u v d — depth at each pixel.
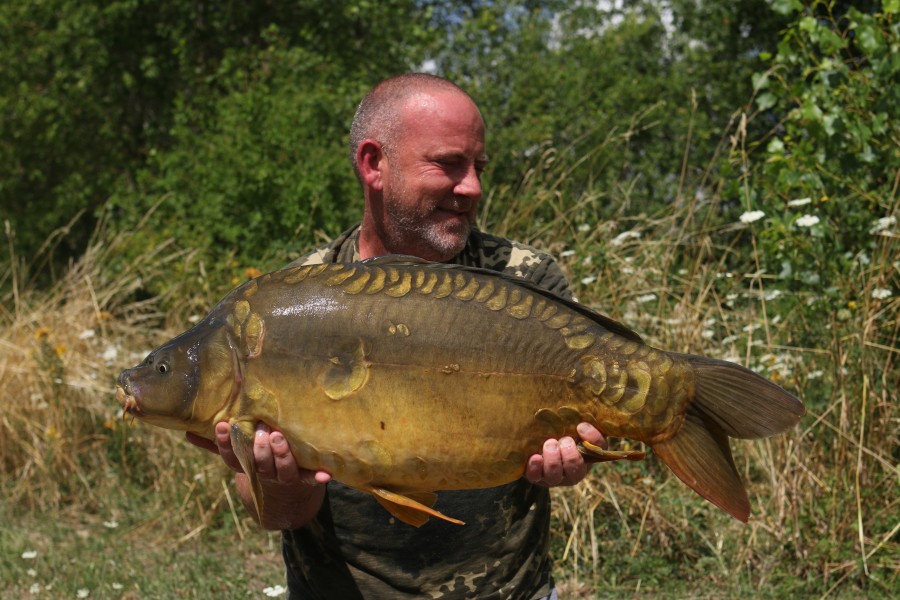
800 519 5.20
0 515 6.74
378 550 2.46
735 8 13.93
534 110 12.55
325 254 2.76
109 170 16.86
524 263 2.67
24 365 7.63
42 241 16.27
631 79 14.02
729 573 5.20
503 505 2.46
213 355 2.09
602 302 6.00
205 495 6.52
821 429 5.26
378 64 15.82
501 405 2.06
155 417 2.10
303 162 10.82
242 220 10.81
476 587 2.45
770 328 5.95
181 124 13.83
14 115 16.19
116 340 7.90
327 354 2.06
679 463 2.08
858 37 6.35
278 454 2.06
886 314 5.66
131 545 6.14
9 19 16.12
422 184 2.52
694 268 6.11
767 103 6.67
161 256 11.33
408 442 2.05
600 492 5.48
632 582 5.27
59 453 7.13
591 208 7.43
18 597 5.28
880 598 4.90
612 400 2.07
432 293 2.09
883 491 5.24
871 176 6.45
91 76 16.44
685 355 2.11
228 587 5.38
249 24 16.62
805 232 6.04
